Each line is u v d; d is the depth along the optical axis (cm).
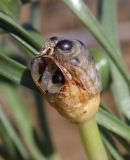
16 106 25
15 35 15
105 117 15
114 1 22
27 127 25
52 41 13
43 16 104
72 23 101
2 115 22
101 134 19
